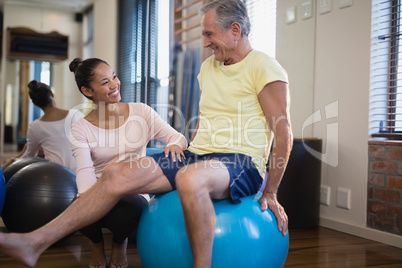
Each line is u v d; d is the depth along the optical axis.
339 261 2.10
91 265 1.89
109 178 1.58
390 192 2.46
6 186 2.32
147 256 1.60
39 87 2.80
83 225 1.58
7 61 5.32
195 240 1.42
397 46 2.53
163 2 4.55
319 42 2.94
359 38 2.65
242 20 1.71
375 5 2.57
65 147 2.83
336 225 2.80
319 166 2.88
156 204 1.62
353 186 2.71
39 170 2.33
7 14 5.39
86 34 5.66
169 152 1.74
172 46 4.30
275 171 1.64
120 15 5.42
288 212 2.77
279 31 3.25
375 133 2.62
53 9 5.55
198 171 1.46
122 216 1.74
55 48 5.51
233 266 1.49
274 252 1.58
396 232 2.43
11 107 5.23
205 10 1.74
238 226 1.51
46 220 2.22
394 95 2.59
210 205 1.44
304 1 3.04
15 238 1.45
